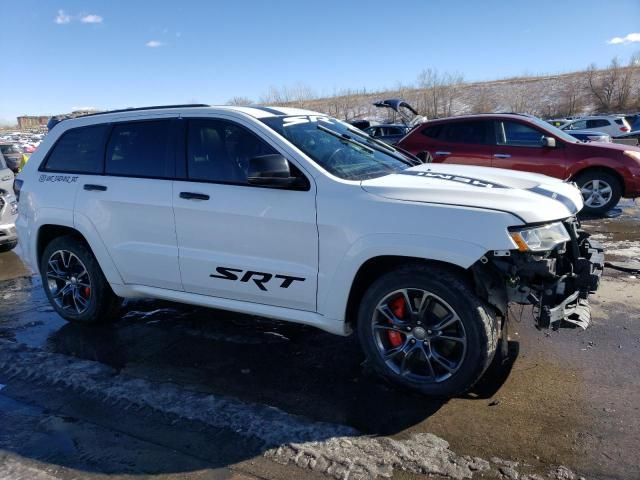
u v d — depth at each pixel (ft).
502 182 11.69
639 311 14.69
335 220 10.79
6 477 8.94
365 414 10.37
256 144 12.11
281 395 11.21
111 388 11.75
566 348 12.69
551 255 10.38
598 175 27.86
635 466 8.55
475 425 9.85
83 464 9.24
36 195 15.15
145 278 13.75
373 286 10.82
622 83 153.48
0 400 11.50
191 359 13.07
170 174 13.05
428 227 9.98
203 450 9.49
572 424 9.71
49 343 14.39
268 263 11.78
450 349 10.63
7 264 23.38
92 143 14.51
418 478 8.54
